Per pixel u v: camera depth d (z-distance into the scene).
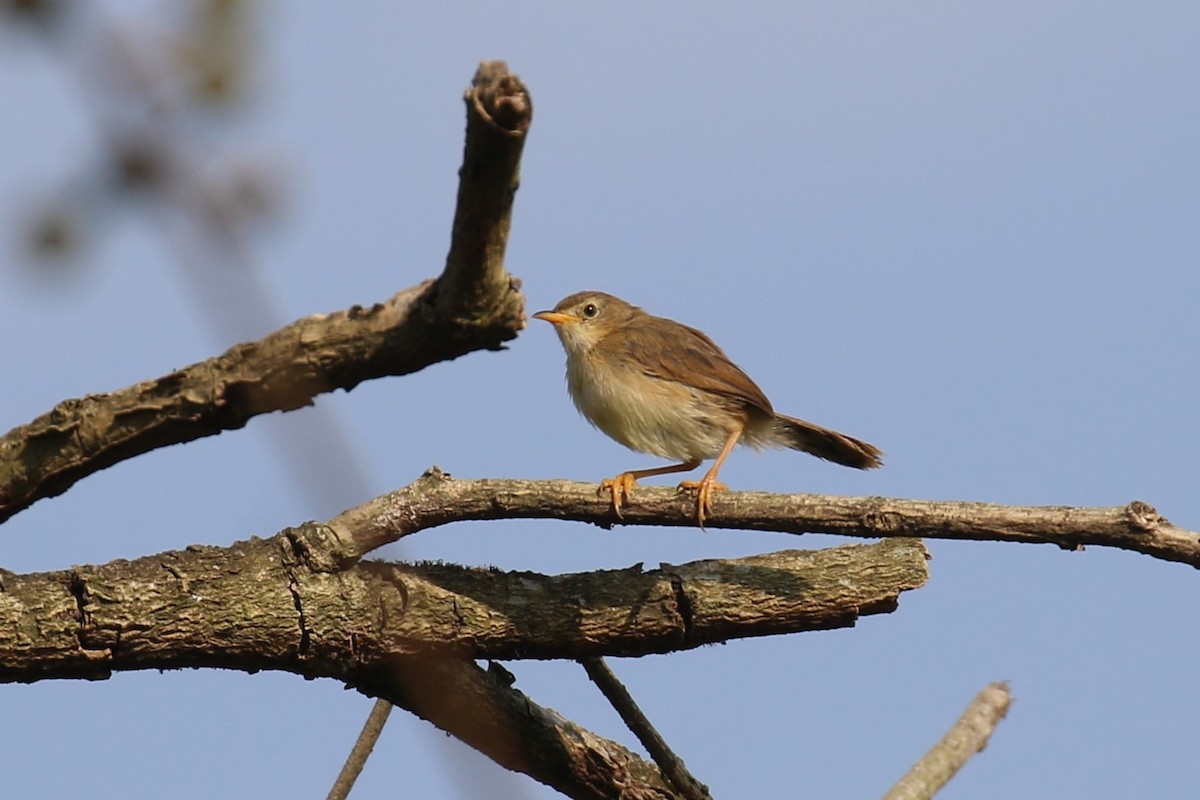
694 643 9.48
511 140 6.02
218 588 8.48
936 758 7.03
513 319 7.22
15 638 8.02
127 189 2.33
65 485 8.16
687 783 10.24
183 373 7.73
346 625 8.73
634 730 10.06
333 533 8.76
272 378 7.56
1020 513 8.80
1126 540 8.56
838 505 9.11
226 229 2.37
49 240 2.29
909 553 9.55
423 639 9.01
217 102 2.39
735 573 9.45
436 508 8.97
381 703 9.32
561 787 10.16
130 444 7.94
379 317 7.30
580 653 9.45
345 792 9.07
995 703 7.40
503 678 9.88
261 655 8.60
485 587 9.27
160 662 8.42
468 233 6.64
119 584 8.29
